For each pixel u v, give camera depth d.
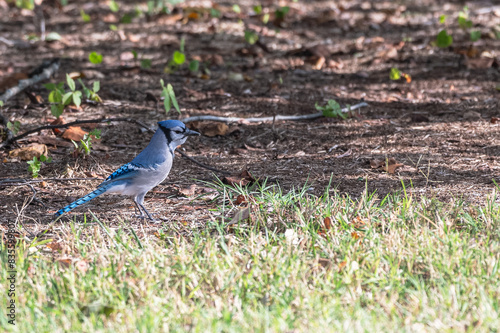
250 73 16.98
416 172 10.70
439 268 7.10
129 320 6.20
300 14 22.94
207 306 6.66
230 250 7.73
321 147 12.10
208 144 12.45
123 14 23.23
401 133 12.67
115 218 9.33
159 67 17.38
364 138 12.48
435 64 17.56
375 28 21.06
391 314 6.29
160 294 6.78
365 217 8.62
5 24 21.78
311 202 8.96
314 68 17.38
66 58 18.22
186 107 14.39
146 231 8.81
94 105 14.45
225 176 10.75
